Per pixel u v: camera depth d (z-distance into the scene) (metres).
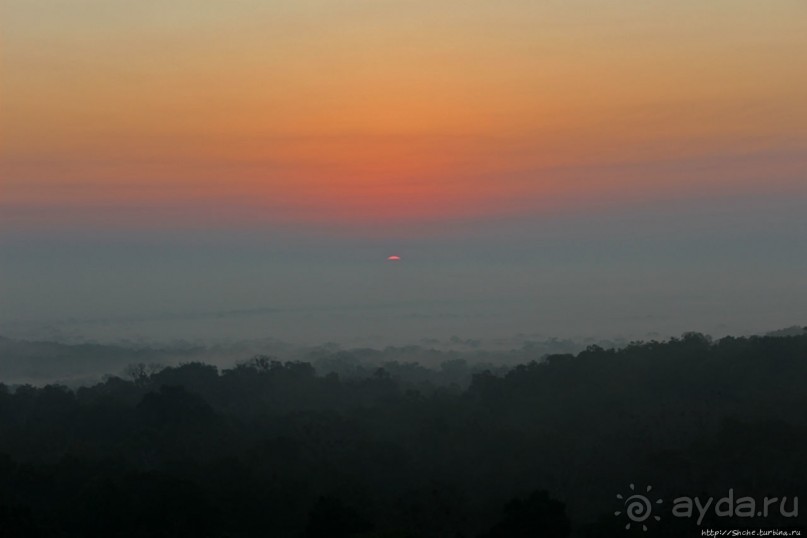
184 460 61.22
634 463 57.25
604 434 65.00
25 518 46.56
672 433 61.78
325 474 59.34
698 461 54.75
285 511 54.59
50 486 55.53
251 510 54.06
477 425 70.25
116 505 50.66
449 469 62.41
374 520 52.28
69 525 50.56
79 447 66.06
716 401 68.81
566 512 52.66
